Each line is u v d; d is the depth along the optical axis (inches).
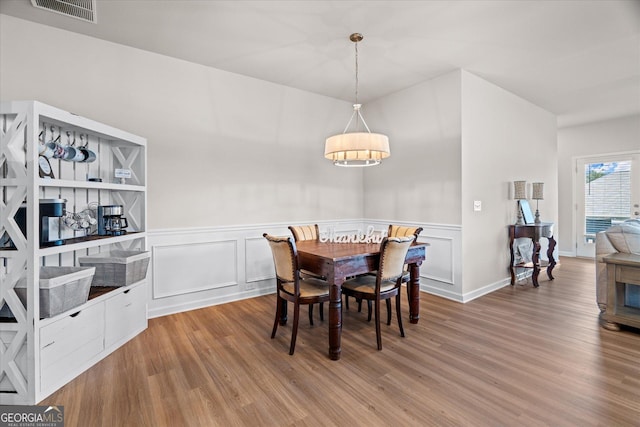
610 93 169.0
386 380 77.9
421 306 133.6
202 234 133.5
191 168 130.3
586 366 83.4
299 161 163.3
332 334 88.4
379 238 127.6
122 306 97.5
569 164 241.1
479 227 148.3
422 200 156.4
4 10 93.7
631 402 68.2
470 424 62.1
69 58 106.0
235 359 88.9
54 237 78.2
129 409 67.3
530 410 66.1
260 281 150.6
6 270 87.1
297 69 138.6
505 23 103.9
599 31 109.0
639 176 209.2
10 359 70.0
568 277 182.2
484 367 83.6
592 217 231.5
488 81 152.6
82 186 85.0
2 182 70.9
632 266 101.7
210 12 96.9
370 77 147.6
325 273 91.1
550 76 147.1
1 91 96.3
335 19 101.3
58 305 73.7
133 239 112.1
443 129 145.6
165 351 93.7
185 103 128.9
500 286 161.8
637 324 101.0
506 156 164.9
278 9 95.8
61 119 78.0
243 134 144.2
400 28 106.6
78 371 80.5
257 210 148.8
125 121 116.0
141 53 119.4
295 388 74.8
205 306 134.2
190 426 62.3
